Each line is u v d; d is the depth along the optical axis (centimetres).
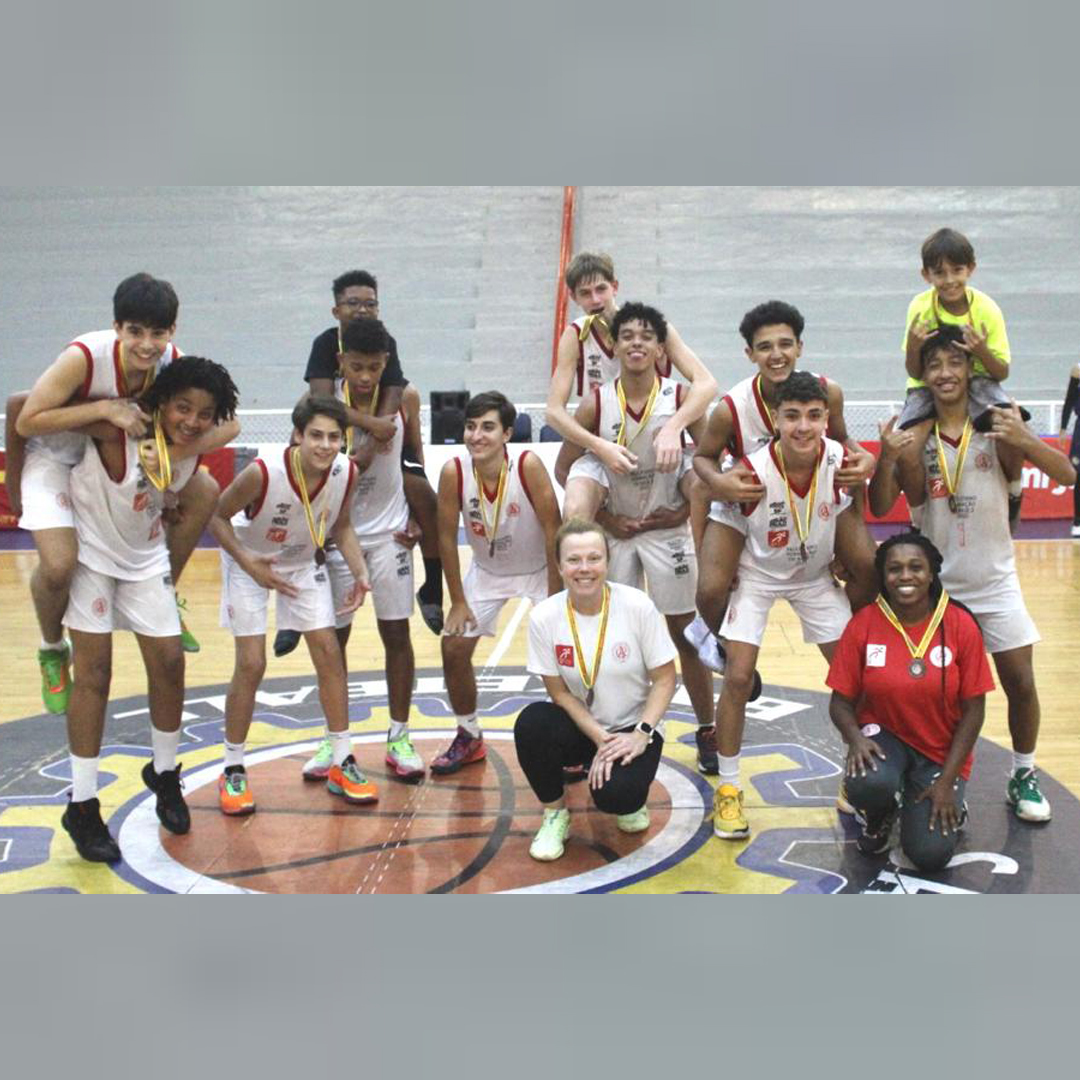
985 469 406
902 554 379
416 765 477
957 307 443
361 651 681
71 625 397
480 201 1780
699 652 446
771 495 402
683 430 450
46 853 409
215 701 584
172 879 386
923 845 377
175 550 433
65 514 391
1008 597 412
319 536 441
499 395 445
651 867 390
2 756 505
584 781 473
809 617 427
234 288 1656
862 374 1491
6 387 1493
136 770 491
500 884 379
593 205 1761
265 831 426
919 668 383
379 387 478
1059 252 1659
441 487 456
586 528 396
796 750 498
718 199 1758
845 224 1716
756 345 411
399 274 1666
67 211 1773
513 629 737
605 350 485
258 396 1477
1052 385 1448
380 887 378
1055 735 496
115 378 381
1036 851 394
